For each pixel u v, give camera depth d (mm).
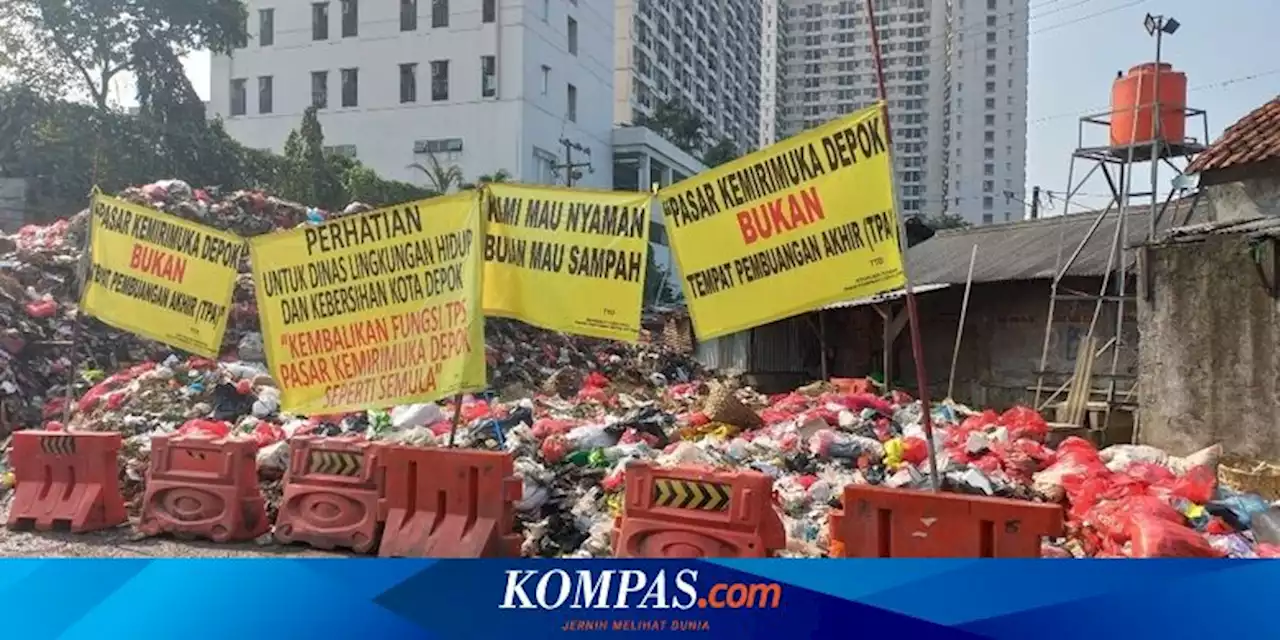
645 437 9664
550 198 6566
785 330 23938
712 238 5832
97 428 10352
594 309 6434
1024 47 72875
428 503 6637
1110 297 14602
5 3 31812
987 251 20828
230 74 52375
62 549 6891
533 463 8078
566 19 52594
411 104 49156
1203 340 10742
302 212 20094
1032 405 17266
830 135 5559
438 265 6715
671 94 82625
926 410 5508
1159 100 14766
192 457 7328
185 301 7750
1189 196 17969
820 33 100500
